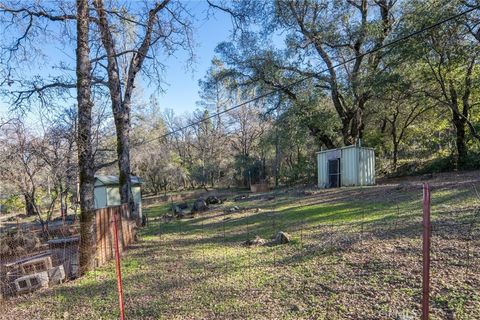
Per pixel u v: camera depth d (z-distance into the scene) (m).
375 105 17.36
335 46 15.55
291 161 29.47
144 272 4.94
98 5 6.93
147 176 34.19
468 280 2.95
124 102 8.97
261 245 5.66
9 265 5.23
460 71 13.38
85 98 5.88
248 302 3.31
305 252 4.71
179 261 5.30
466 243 3.86
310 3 15.32
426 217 1.82
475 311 2.46
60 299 4.20
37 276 4.82
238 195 21.14
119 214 6.66
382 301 2.87
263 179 29.41
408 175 16.94
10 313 3.93
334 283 3.43
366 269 3.63
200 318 3.12
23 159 8.79
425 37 11.29
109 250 6.05
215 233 7.71
